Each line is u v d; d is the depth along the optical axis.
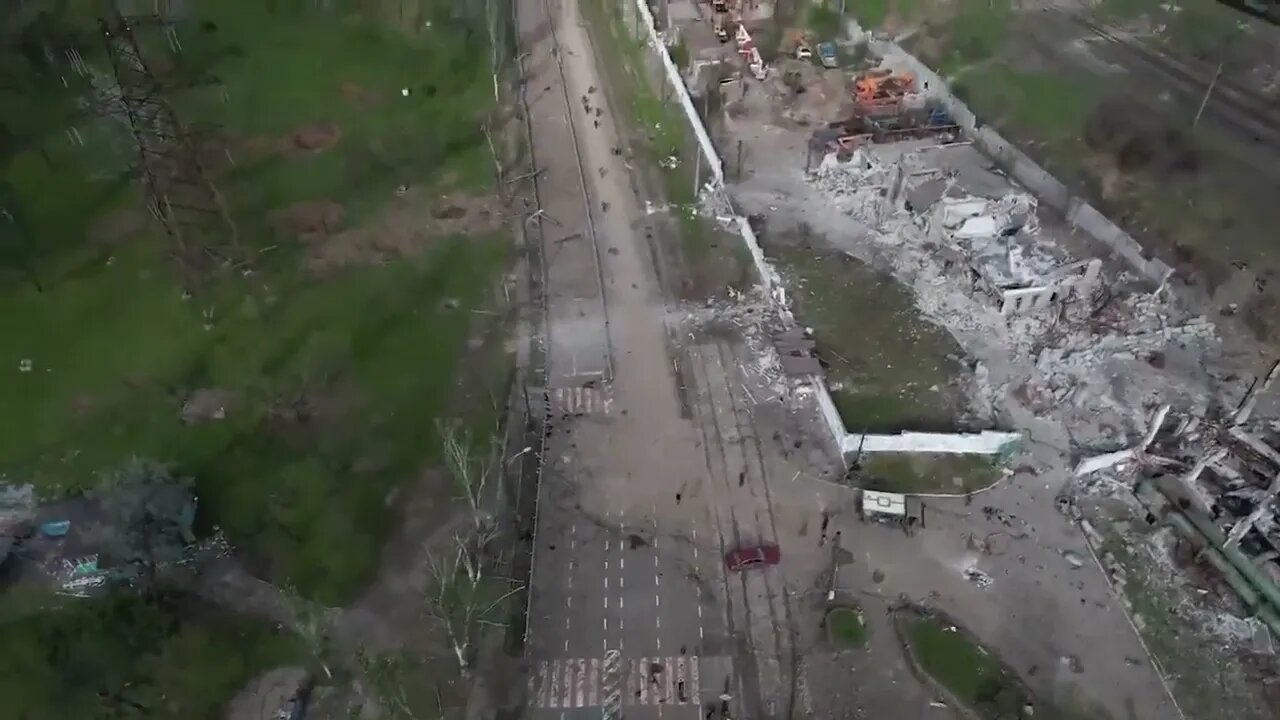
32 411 52.91
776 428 53.72
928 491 50.00
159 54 81.56
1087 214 64.06
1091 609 44.56
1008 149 70.00
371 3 91.19
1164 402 53.22
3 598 43.50
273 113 77.50
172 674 41.34
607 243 67.06
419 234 66.88
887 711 40.62
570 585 45.69
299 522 47.69
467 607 43.50
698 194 71.44
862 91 79.62
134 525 44.53
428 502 49.06
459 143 76.12
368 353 57.47
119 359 56.25
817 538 47.81
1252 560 43.41
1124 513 48.72
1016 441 51.09
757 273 64.25
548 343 58.94
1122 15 90.62
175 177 68.25
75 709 39.91
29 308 59.22
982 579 45.81
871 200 69.06
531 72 85.81
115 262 62.53
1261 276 60.69
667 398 55.53
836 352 57.91
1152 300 59.28
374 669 41.97
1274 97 77.88
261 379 55.34
